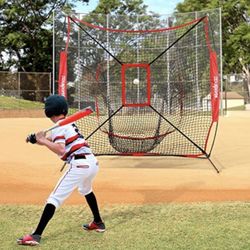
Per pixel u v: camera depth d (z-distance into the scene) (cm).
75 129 457
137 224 491
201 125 1109
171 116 1218
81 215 525
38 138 429
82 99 1341
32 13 4212
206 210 547
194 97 1231
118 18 2284
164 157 982
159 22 2259
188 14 2095
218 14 1925
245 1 3675
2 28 4219
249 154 1035
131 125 1206
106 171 809
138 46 1620
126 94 1448
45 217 430
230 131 1594
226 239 437
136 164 896
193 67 1320
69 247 418
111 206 570
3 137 1426
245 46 3750
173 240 436
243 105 3953
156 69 1491
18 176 772
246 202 590
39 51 4356
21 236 450
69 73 1391
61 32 1966
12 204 585
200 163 906
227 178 746
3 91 3269
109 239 441
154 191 655
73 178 440
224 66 4481
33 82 3316
